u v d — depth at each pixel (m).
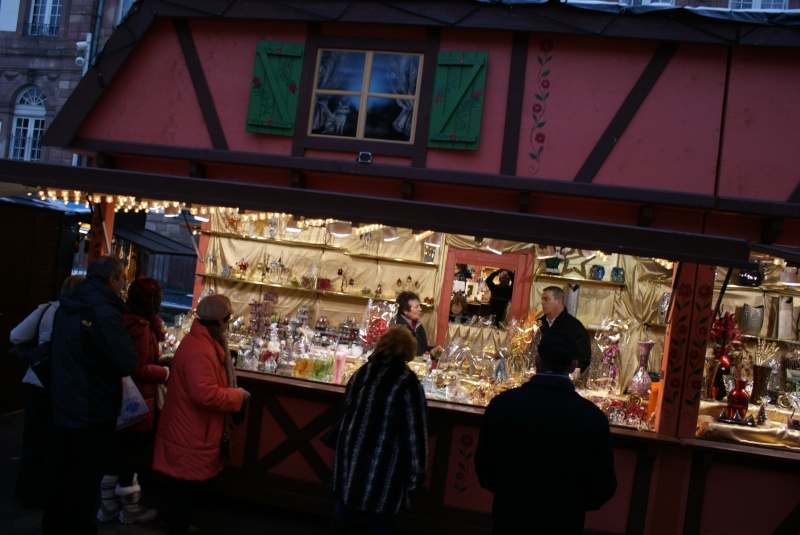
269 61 5.24
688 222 4.90
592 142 4.88
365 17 5.08
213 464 4.28
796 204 4.62
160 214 17.92
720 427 4.66
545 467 3.06
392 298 9.45
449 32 5.09
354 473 3.68
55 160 18.09
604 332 6.21
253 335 7.22
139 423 4.45
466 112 4.98
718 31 4.71
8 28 18.39
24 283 7.10
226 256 9.84
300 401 5.07
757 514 4.58
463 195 5.12
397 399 3.74
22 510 4.69
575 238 3.79
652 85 4.84
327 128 5.20
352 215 4.01
